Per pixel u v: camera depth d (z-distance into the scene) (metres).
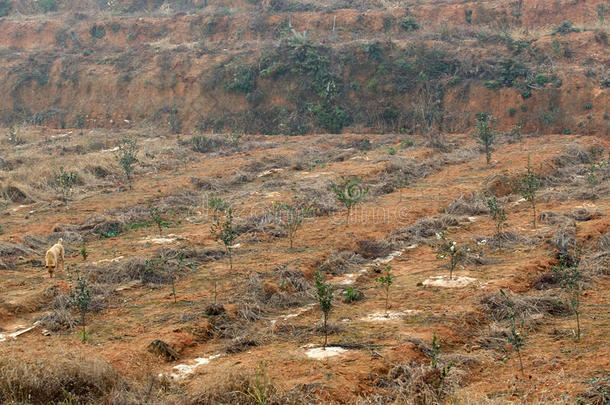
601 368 6.70
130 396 6.50
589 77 35.72
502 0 46.97
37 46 51.69
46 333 9.19
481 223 15.95
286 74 40.81
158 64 44.09
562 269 10.03
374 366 7.09
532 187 17.27
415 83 38.81
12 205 20.64
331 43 43.44
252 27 47.44
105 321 9.70
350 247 13.83
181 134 39.03
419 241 14.44
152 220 17.83
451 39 42.00
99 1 60.75
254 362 7.40
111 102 43.28
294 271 11.66
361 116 38.31
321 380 6.66
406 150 29.06
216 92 41.44
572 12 44.78
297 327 8.94
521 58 38.94
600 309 9.15
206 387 6.48
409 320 8.99
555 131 34.25
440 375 6.82
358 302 10.28
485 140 25.73
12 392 6.19
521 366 7.06
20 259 14.01
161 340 8.32
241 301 10.14
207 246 14.45
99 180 24.30
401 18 45.38
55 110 43.97
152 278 11.94
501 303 9.38
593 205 17.00
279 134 38.12
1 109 44.97
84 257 13.72
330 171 24.44
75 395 6.38
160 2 58.31
